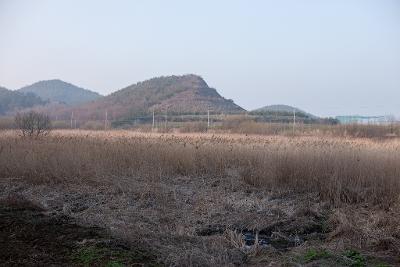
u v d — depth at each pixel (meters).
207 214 8.55
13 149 12.93
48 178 10.66
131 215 8.23
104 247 6.06
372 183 9.99
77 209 8.73
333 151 12.44
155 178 11.09
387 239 6.84
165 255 6.04
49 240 6.29
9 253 5.74
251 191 10.38
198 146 13.86
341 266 5.97
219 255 6.23
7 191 9.93
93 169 11.02
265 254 6.61
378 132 28.45
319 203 9.36
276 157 11.60
